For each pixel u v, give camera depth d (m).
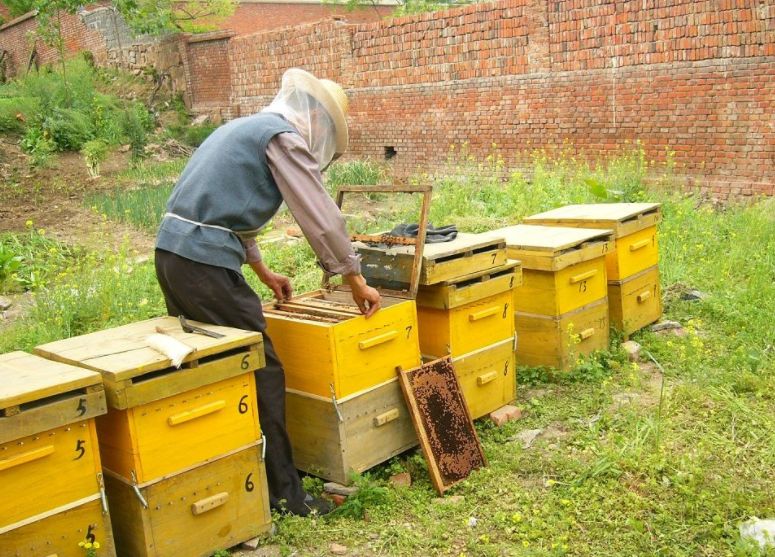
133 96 22.81
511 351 4.84
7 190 14.37
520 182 11.48
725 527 3.44
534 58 13.31
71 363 3.21
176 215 3.64
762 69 10.48
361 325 3.93
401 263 4.31
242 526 3.50
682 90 11.41
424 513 3.77
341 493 3.91
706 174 11.32
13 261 8.46
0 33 29.89
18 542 2.85
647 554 3.33
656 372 5.38
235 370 3.37
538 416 4.80
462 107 14.77
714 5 10.81
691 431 4.35
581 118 12.84
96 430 3.25
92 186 14.88
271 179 3.67
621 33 11.99
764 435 4.29
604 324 5.59
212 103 21.56
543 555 3.34
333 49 17.17
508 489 3.95
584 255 5.27
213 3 24.08
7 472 2.80
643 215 5.95
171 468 3.24
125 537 3.28
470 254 4.45
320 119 3.81
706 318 6.44
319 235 3.63
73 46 26.50
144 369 3.08
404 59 15.66
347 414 3.92
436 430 4.11
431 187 4.23
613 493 3.81
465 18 14.30
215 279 3.60
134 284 7.14
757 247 8.16
